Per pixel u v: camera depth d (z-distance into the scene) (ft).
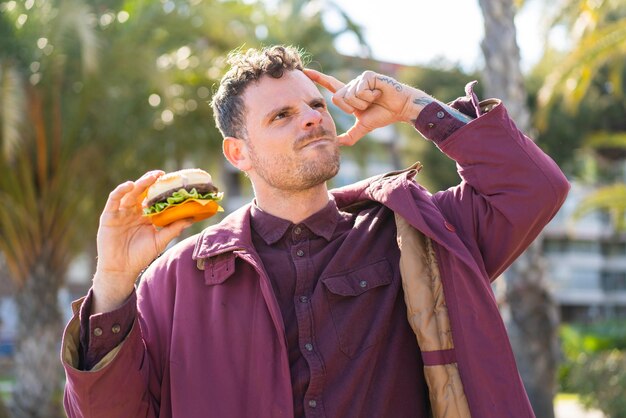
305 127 8.00
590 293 119.44
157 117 37.52
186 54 39.37
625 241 118.42
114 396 7.55
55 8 34.04
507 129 8.13
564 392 54.13
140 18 35.88
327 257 8.23
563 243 118.21
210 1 37.52
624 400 38.63
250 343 7.89
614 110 84.38
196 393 7.83
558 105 82.64
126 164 39.50
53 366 39.37
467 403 7.83
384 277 8.18
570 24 42.24
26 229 38.86
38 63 35.01
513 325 31.01
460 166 8.37
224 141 8.55
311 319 7.88
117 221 7.60
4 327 88.38
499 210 8.09
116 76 35.09
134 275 7.72
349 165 78.48
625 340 69.36
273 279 8.16
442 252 8.02
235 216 8.49
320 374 7.70
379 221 8.45
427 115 8.38
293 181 8.05
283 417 7.60
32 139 37.14
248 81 8.27
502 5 31.22
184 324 8.07
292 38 43.47
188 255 8.39
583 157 90.63
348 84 8.64
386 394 7.94
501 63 31.07
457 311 7.89
